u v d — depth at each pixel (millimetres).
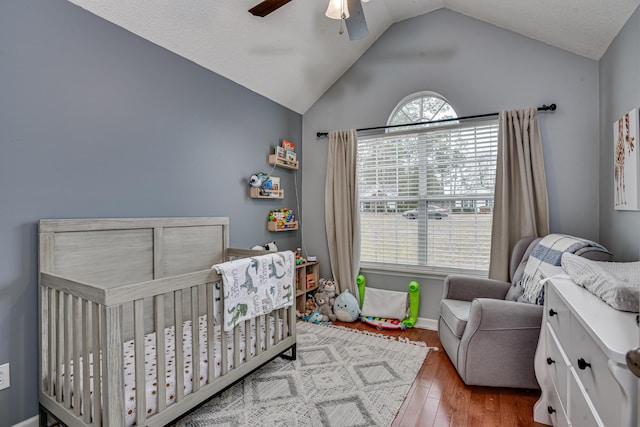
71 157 1804
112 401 1311
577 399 1133
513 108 2801
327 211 3553
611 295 1108
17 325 1612
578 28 2283
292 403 1878
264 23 2539
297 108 3729
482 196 2953
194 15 2199
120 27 2027
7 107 1562
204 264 2570
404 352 2570
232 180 2893
